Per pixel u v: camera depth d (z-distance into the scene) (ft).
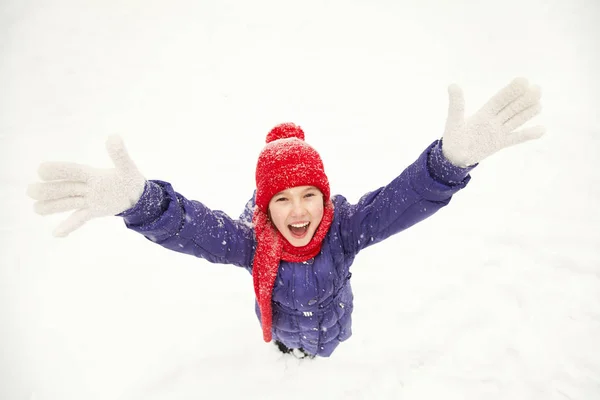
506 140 3.14
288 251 4.43
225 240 4.42
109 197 3.15
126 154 3.16
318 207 4.16
